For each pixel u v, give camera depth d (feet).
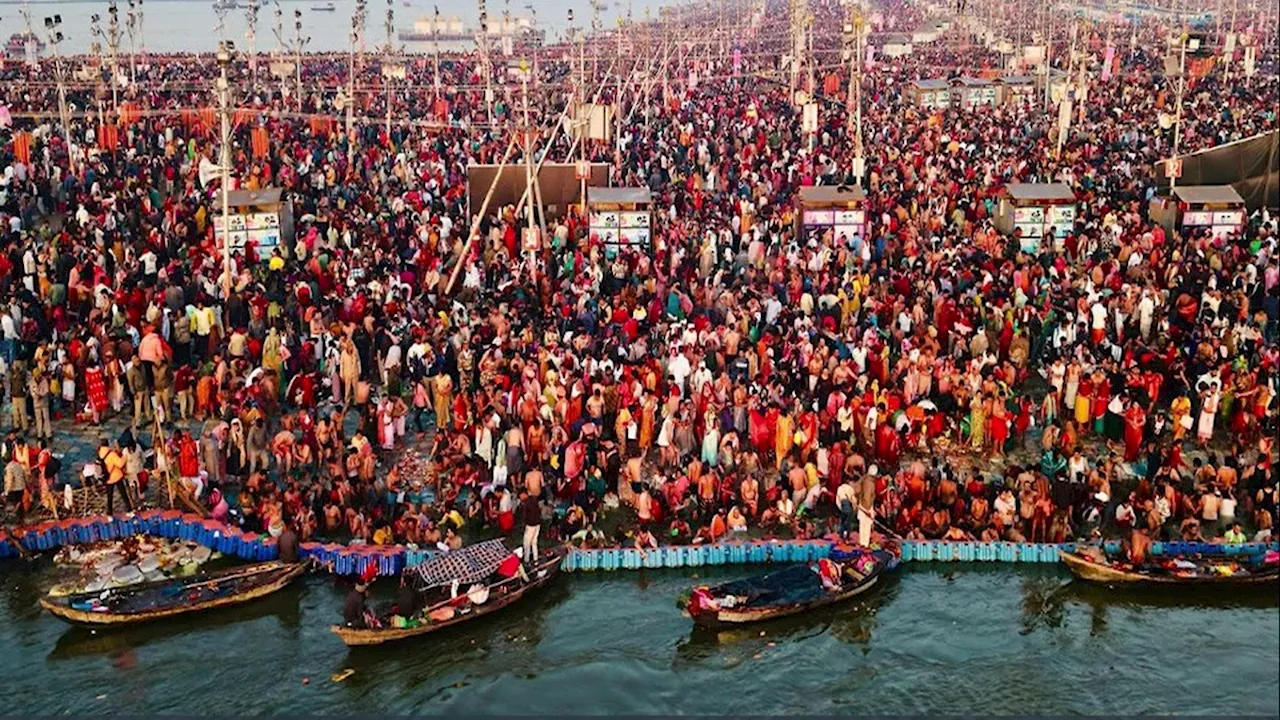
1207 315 132.05
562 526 102.53
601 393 116.16
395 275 151.12
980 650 88.02
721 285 147.23
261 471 105.50
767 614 90.94
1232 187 172.24
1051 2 444.55
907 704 80.79
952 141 232.32
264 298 137.59
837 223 164.14
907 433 115.24
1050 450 106.11
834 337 129.59
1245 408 114.73
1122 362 125.39
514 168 182.19
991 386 115.44
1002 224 170.81
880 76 358.02
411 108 299.79
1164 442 114.73
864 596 95.61
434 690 83.46
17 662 87.40
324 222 172.76
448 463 107.14
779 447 110.93
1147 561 95.35
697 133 246.47
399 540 100.53
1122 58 375.45
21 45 461.37
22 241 158.81
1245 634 89.15
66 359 124.47
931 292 141.38
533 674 84.99
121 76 311.06
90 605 90.38
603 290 151.33
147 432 120.26
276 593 95.30
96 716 81.00
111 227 165.37
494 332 130.93
